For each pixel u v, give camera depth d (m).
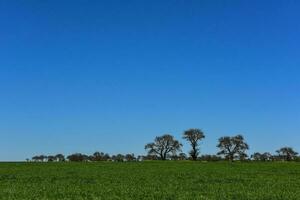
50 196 33.44
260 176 55.81
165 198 32.25
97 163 104.00
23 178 51.94
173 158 157.75
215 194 34.44
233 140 151.00
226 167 83.00
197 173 62.12
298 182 46.25
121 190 37.03
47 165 92.00
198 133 146.62
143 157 158.12
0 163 102.75
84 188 38.91
